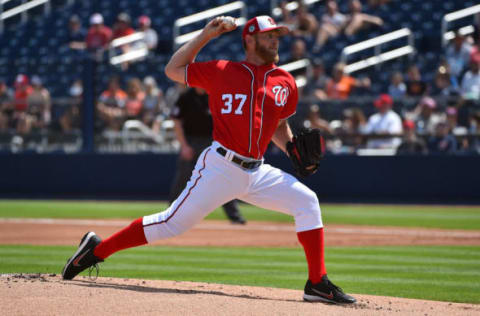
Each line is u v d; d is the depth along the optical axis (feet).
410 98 179.42
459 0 241.14
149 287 60.54
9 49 270.67
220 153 56.90
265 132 57.21
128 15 269.64
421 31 236.84
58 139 197.36
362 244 107.04
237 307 49.98
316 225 57.36
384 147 180.04
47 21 274.98
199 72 57.77
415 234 120.37
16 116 199.41
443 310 53.31
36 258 87.86
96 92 195.00
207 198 57.41
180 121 121.08
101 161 194.70
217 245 105.19
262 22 57.11
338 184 184.24
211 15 242.78
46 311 46.88
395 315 49.42
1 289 54.49
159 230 58.75
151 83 192.13
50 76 211.20
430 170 178.29
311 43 231.09
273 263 86.38
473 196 176.35
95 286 58.23
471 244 107.04
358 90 192.85
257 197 58.18
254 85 56.54
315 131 59.82
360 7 246.88
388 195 181.37
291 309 50.31
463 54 195.52
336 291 56.18
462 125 175.83
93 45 231.71
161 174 191.21
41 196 198.29
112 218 142.92
